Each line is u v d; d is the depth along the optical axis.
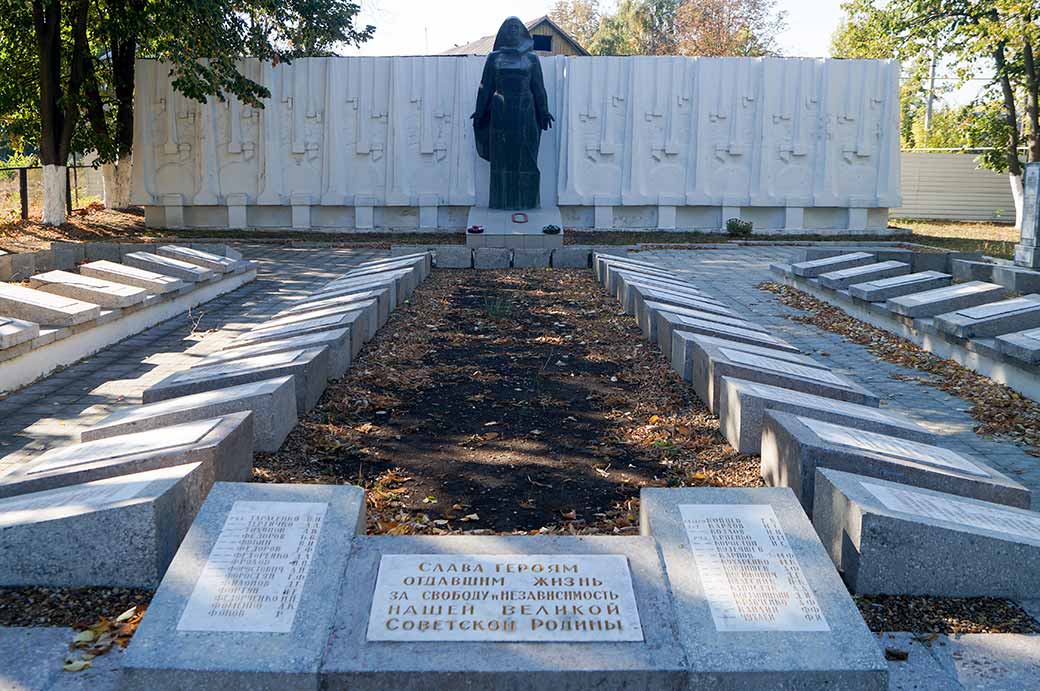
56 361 10.94
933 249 28.33
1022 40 29.38
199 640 3.83
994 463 7.75
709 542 4.45
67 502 5.04
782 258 25.56
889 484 5.32
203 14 25.58
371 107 31.58
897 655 4.34
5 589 4.83
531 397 9.15
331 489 4.82
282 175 31.94
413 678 3.71
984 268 15.23
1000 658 4.34
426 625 3.93
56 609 4.66
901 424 6.89
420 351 11.20
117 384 10.28
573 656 3.79
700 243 29.72
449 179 31.84
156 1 25.14
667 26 70.19
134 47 32.38
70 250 16.03
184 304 15.38
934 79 44.16
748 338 10.22
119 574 4.85
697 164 32.09
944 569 4.84
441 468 7.05
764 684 3.75
